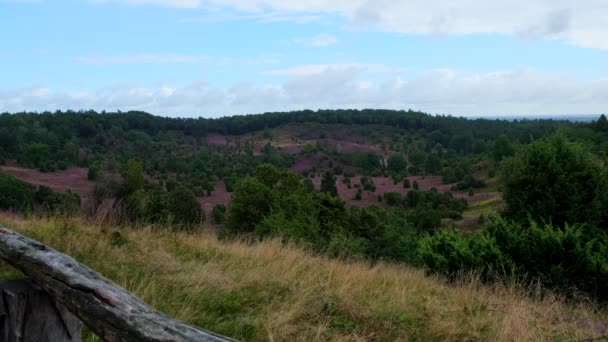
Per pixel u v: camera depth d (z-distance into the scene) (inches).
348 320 181.9
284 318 171.3
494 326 187.8
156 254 246.8
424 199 3656.5
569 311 244.5
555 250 315.0
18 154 4761.3
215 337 54.1
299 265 269.9
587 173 499.8
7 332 69.0
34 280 71.6
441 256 350.6
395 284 260.1
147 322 57.7
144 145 6633.9
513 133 7106.3
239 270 239.5
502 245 344.8
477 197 3843.5
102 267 211.5
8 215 328.2
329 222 791.1
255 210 1291.8
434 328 183.6
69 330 72.4
